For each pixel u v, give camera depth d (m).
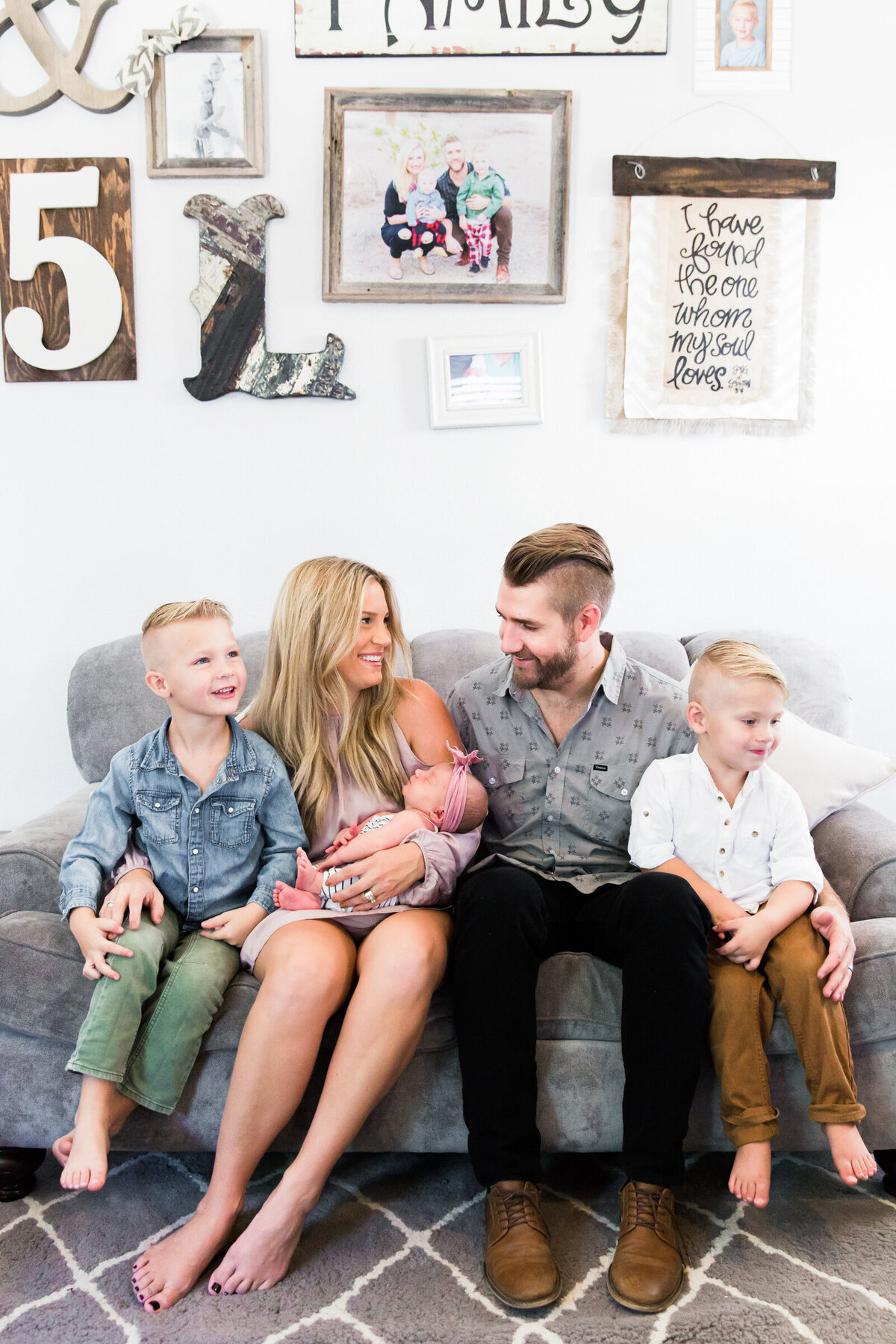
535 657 1.36
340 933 1.27
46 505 2.13
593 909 1.35
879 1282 1.15
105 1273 1.17
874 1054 1.27
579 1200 1.32
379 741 1.43
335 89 2.01
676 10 2.02
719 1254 1.20
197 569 2.15
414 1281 1.15
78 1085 1.27
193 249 2.07
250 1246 1.12
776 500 2.14
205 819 1.38
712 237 2.07
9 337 2.07
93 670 1.76
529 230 2.05
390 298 2.06
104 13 2.02
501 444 2.12
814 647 1.79
